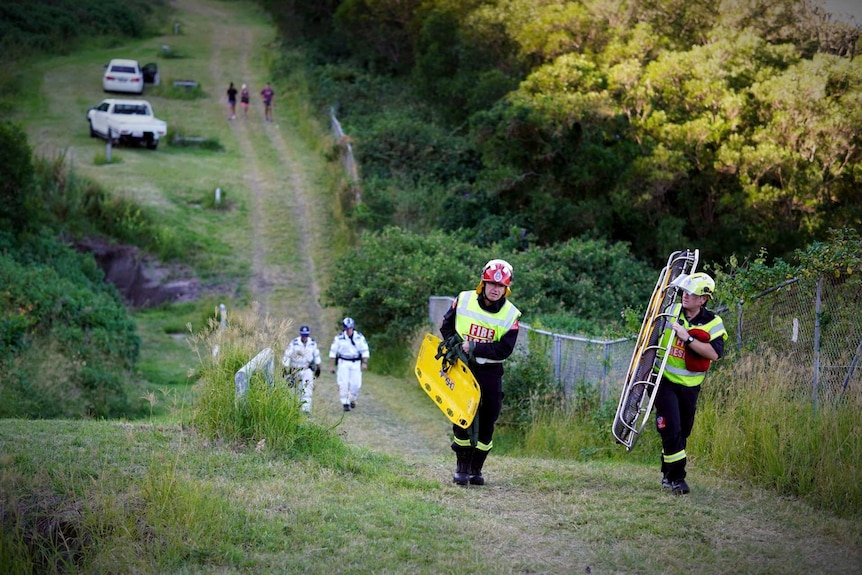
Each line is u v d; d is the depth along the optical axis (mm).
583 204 28016
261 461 8562
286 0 62969
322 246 32875
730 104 28031
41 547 6098
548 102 29172
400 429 15641
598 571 6281
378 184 33688
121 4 71750
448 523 7160
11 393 14867
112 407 16891
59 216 30172
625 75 30594
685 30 32906
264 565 6141
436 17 41156
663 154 27391
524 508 7777
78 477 7359
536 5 38188
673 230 26734
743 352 10969
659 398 8328
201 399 9406
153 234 31109
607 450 11859
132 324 21719
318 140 43688
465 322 8125
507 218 29594
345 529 6875
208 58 62969
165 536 6383
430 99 41906
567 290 23000
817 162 26938
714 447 9656
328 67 51344
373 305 23859
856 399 9289
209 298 28453
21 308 18516
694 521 7430
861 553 6805
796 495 8602
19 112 46688
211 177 38281
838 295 10898
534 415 13969
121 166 37906
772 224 26438
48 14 64375
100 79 55625
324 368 22078
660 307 8531
